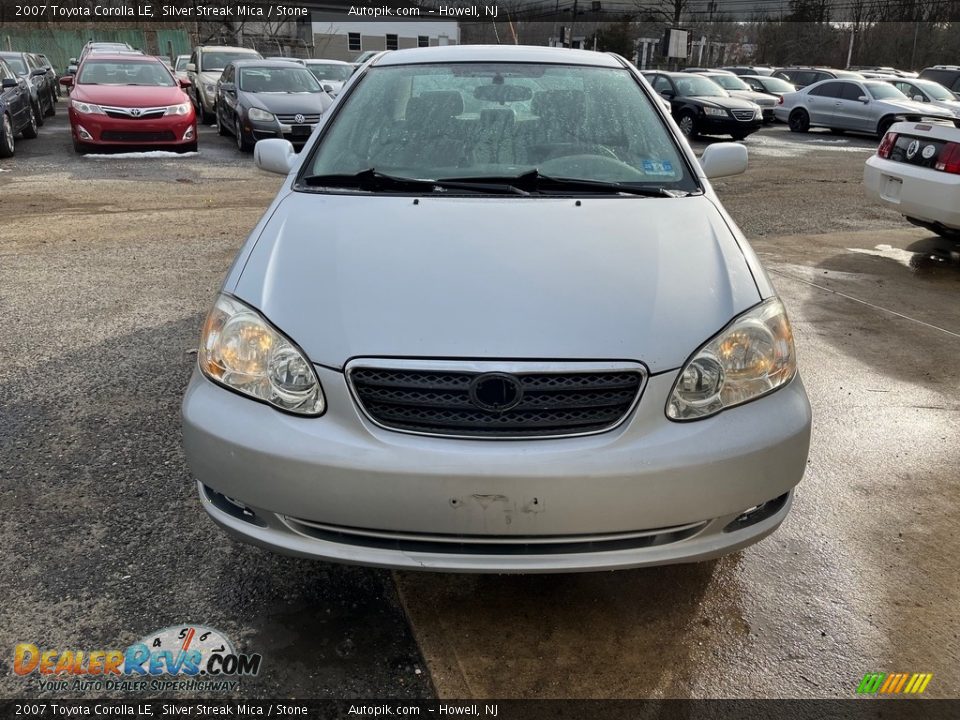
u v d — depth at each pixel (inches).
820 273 231.5
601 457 74.8
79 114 417.1
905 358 167.3
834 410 142.6
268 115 437.4
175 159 424.2
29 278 208.2
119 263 224.5
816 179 414.0
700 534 80.7
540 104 126.1
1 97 409.7
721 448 77.3
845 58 2057.1
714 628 89.2
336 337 78.8
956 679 82.4
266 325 81.6
